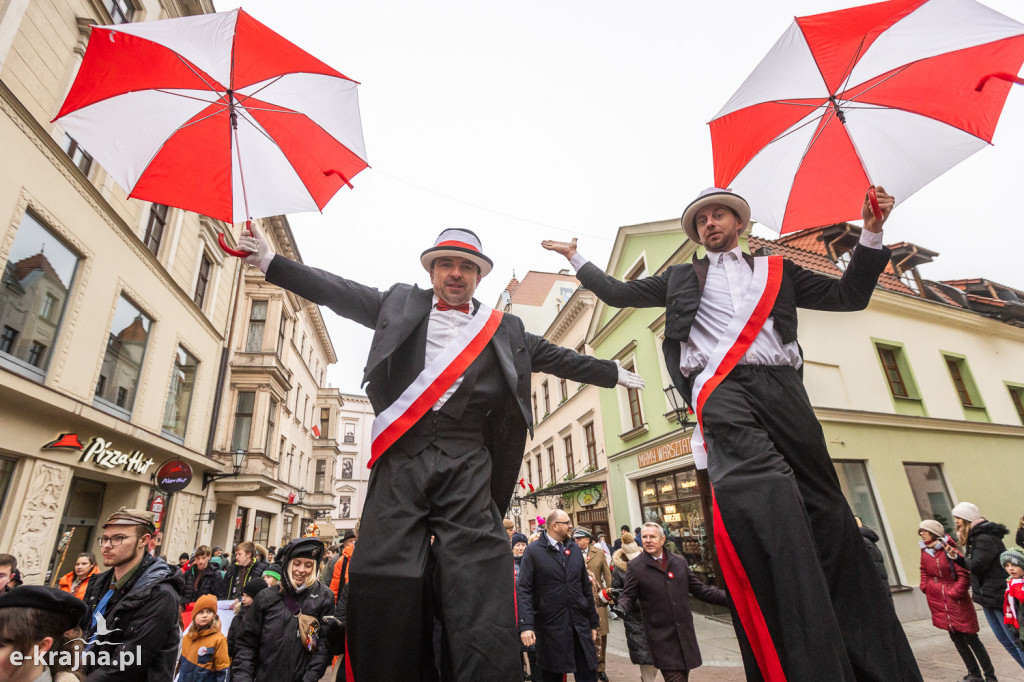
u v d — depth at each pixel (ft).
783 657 4.42
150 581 9.62
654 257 48.16
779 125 7.14
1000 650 23.59
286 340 70.33
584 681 15.64
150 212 38.50
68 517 31.30
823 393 35.12
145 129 6.82
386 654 4.66
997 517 38.09
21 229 25.21
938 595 19.29
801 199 7.28
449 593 4.74
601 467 54.85
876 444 35.40
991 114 6.20
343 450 164.45
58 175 27.45
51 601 6.77
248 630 12.23
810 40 6.62
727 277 6.51
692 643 15.44
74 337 29.07
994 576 18.08
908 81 6.52
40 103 26.23
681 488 41.63
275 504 72.33
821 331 37.09
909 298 41.93
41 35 26.17
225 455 54.13
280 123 7.28
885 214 5.91
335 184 7.70
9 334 24.76
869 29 6.42
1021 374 47.21
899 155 6.66
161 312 39.27
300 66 7.06
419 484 5.27
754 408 5.56
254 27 6.67
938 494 36.83
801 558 4.58
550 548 16.58
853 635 4.91
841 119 6.90
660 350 44.78
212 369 50.03
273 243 66.90
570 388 64.59
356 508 160.66
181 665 14.53
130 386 35.65
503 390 6.07
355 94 7.55
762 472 5.03
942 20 6.24
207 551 25.76
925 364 41.14
